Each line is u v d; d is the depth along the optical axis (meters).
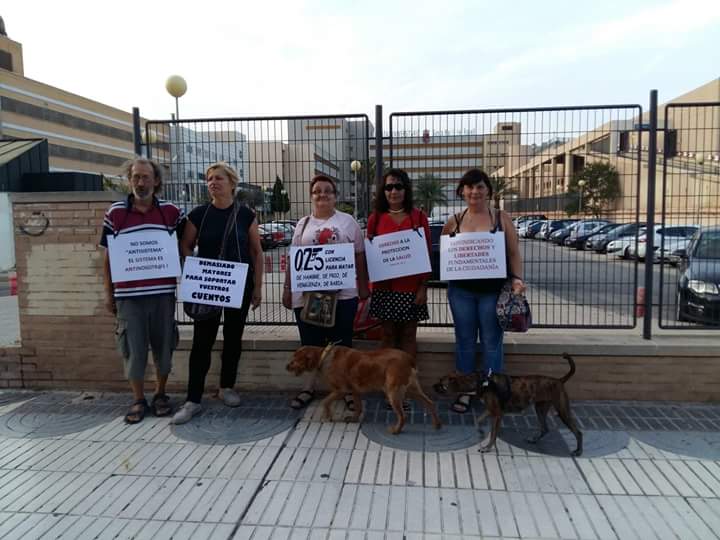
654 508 2.82
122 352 4.22
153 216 4.17
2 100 55.00
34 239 4.87
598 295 5.61
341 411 4.40
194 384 4.28
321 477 3.22
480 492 3.02
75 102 66.56
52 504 2.95
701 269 6.21
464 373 4.08
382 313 4.25
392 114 4.79
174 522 2.74
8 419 4.29
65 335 4.94
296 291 4.24
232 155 5.04
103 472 3.33
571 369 3.59
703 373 4.38
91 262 4.81
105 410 4.49
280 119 4.96
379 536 2.59
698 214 4.98
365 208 4.93
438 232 8.38
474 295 4.16
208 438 3.85
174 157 5.11
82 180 11.85
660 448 3.59
